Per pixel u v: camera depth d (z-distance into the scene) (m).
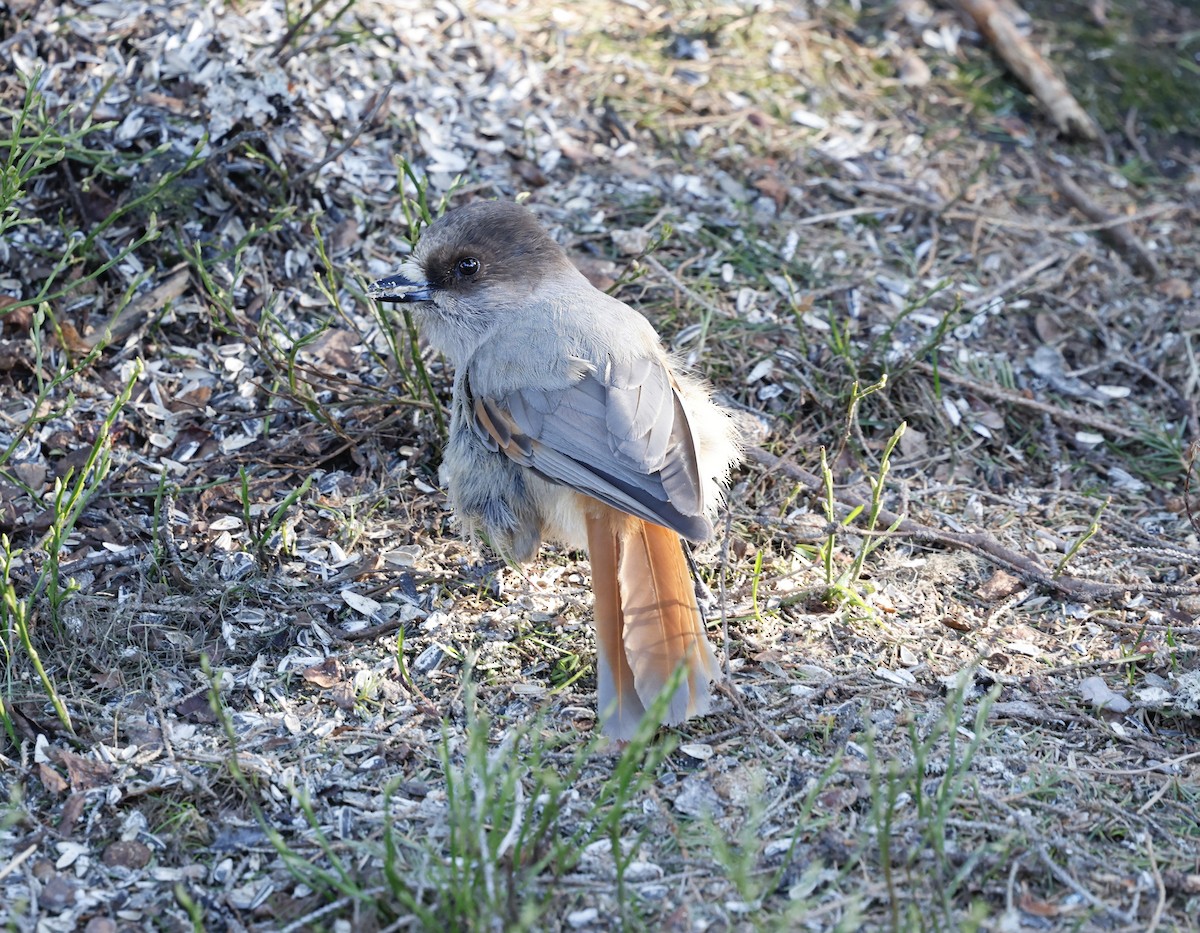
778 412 10.95
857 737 7.78
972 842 7.04
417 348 9.90
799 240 12.39
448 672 8.38
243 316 10.95
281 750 7.70
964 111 14.41
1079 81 15.19
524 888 6.63
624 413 8.35
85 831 7.10
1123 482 10.79
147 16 11.92
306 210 11.52
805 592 9.08
